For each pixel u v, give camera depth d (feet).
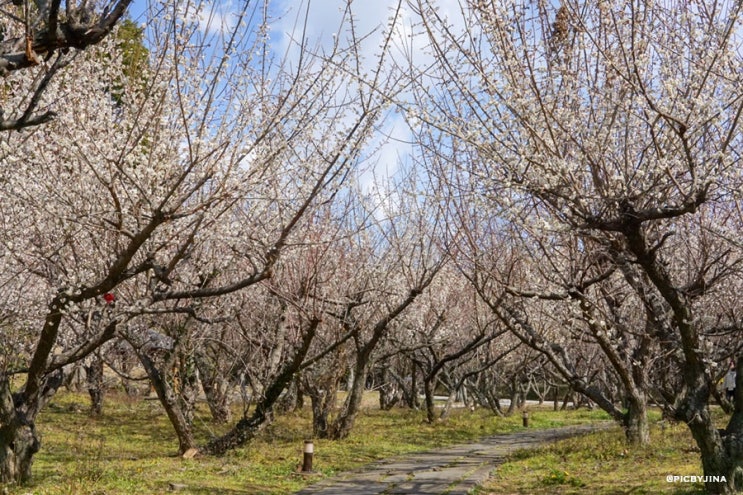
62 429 64.34
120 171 27.30
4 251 35.60
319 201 37.22
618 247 31.17
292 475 43.29
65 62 20.74
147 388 99.55
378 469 47.21
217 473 42.78
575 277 38.78
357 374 63.67
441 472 45.65
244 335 55.11
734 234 32.83
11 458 35.81
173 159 30.09
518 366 96.84
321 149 32.99
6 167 30.58
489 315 76.38
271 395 52.01
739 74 26.07
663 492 33.50
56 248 35.27
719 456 31.07
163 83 26.55
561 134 27.81
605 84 28.22
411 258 57.31
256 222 35.37
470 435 75.66
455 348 92.27
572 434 71.20
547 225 27.91
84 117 29.84
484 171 32.30
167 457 49.44
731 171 27.61
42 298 39.96
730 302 44.21
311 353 63.72
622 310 49.39
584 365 88.12
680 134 24.34
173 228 31.40
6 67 17.89
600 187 27.99
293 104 28.96
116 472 40.37
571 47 28.50
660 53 27.89
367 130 30.81
